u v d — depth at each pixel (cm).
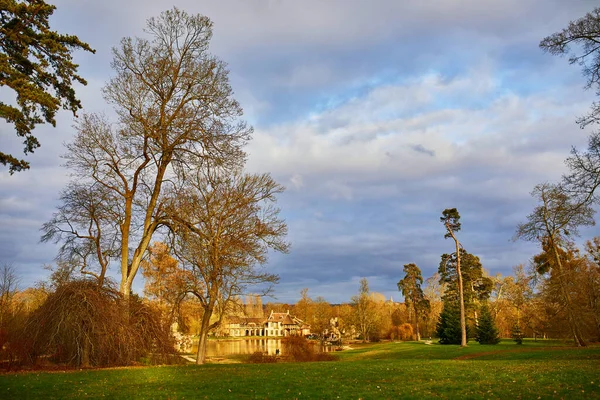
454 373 1889
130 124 2542
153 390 1522
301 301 12225
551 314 4188
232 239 2817
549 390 1380
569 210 2014
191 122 2631
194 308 3578
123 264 2603
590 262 4028
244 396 1413
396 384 1622
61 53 1889
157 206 2830
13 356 2177
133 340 2328
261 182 3028
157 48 2695
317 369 2177
